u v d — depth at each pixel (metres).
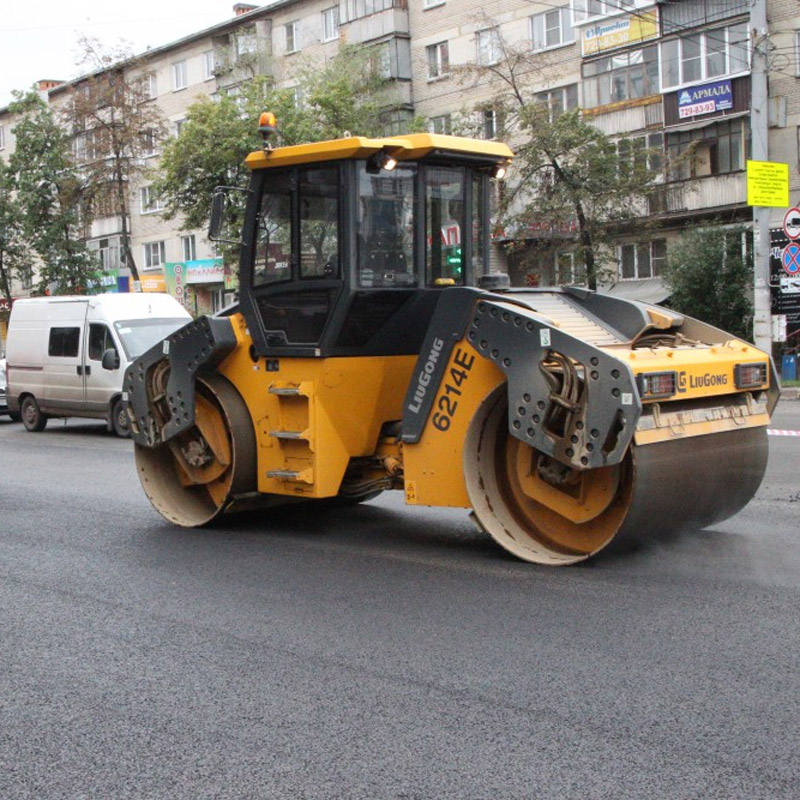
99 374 18.52
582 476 7.14
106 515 10.20
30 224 37.81
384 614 6.26
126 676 5.33
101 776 4.16
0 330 50.25
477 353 7.30
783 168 22.67
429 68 38.69
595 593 6.48
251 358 8.74
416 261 8.45
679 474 6.94
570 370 6.70
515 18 35.94
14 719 4.80
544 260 31.22
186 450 9.42
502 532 7.42
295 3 43.06
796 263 22.97
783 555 7.37
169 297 19.58
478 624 5.96
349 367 8.31
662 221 31.78
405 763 4.14
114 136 34.75
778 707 4.55
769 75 29.53
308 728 4.55
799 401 21.38
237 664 5.45
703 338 7.89
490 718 4.56
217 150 30.12
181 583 7.27
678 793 3.79
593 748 4.20
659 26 31.59
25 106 37.22
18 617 6.53
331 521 9.47
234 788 4.00
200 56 47.28
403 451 7.83
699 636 5.56
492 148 8.67
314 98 31.89
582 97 34.03
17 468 14.18
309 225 8.32
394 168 8.29
